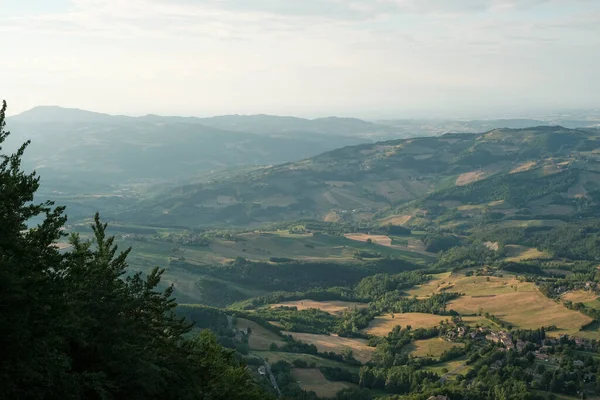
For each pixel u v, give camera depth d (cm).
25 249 3194
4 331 2802
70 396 2983
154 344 4122
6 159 3522
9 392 2730
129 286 4194
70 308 3250
